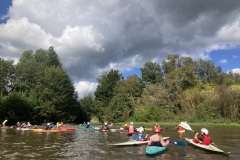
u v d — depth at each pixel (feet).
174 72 223.51
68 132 101.65
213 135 85.10
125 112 211.61
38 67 206.49
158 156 44.37
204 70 286.66
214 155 45.55
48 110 181.68
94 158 42.22
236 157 43.96
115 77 281.13
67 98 198.70
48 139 72.59
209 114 169.58
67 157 43.11
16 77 197.47
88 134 91.35
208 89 221.05
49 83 189.47
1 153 46.47
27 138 74.90
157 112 186.39
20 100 171.32
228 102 165.78
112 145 58.49
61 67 234.79
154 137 51.34
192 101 186.80
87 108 272.31
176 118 179.83
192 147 54.13
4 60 191.01
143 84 255.29
